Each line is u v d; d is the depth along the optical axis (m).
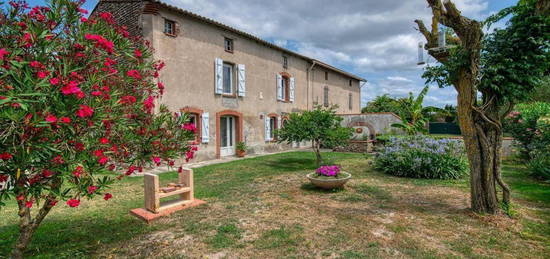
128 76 3.16
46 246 3.63
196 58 11.32
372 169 9.20
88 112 2.14
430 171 7.72
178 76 10.58
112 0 10.45
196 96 11.30
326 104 20.33
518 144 9.80
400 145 8.73
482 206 4.54
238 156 13.18
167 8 10.12
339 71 21.02
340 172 6.71
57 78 2.18
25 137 2.09
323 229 4.07
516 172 8.29
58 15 2.60
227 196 5.97
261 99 14.86
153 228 4.18
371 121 15.77
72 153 2.35
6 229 4.23
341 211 4.88
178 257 3.30
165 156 3.35
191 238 3.81
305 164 10.70
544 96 12.73
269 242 3.64
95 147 2.51
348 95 23.36
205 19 11.32
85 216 4.78
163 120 3.41
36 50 2.45
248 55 14.01
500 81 4.13
